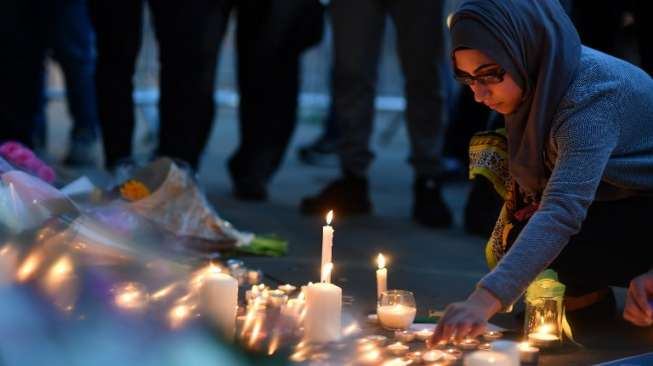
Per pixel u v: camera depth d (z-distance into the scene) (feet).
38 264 13.78
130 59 24.72
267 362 11.69
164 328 12.46
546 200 11.75
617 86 12.38
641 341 13.48
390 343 12.85
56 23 29.01
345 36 22.56
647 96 12.76
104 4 24.20
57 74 46.01
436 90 22.61
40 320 12.32
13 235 14.08
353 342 12.46
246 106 25.44
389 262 18.44
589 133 11.98
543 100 12.23
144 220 16.29
